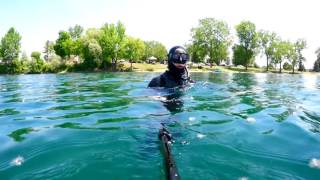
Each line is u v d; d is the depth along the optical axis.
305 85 14.62
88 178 2.81
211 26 78.31
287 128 4.66
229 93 8.85
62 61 73.56
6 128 4.90
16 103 7.76
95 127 4.70
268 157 3.34
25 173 2.97
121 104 6.89
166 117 5.36
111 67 73.38
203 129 4.49
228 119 5.20
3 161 3.32
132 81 15.94
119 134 4.22
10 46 71.50
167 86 8.76
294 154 3.46
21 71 65.56
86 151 3.53
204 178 2.78
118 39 72.88
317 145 3.81
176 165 3.06
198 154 3.38
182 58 8.59
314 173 2.93
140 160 3.21
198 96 7.90
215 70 62.94
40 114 6.05
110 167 3.05
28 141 4.05
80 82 15.67
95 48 69.75
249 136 4.14
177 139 3.95
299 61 84.44
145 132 4.31
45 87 12.75
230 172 2.92
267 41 81.12
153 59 104.69
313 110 6.47
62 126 4.87
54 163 3.20
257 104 7.05
